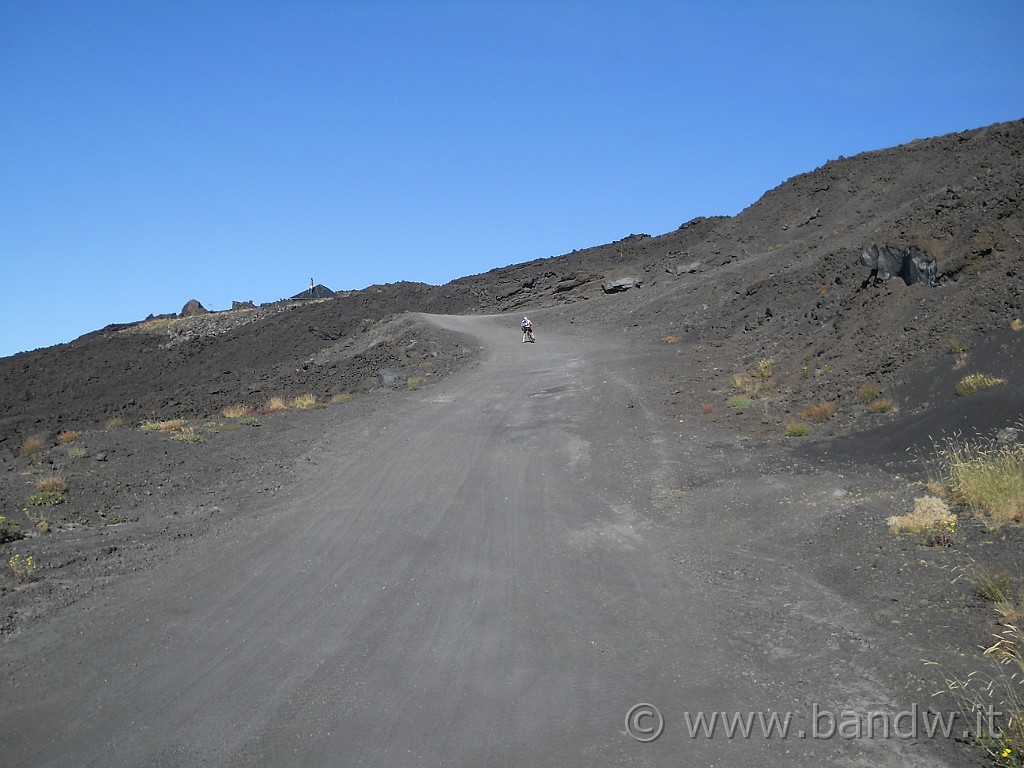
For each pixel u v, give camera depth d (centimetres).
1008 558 770
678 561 947
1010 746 494
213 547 1072
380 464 1567
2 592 911
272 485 1416
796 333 2352
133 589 917
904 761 507
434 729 596
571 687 652
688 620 771
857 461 1264
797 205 6284
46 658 739
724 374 2228
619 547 1020
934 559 813
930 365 1548
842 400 1642
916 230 2019
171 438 1783
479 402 2336
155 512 1259
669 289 5234
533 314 5766
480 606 844
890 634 678
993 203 1892
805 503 1094
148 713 635
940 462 1129
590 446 1606
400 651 738
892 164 6197
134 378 6259
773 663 662
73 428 3109
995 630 645
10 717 637
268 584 925
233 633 788
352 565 988
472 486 1377
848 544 909
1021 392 1233
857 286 2283
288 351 6675
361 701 644
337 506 1273
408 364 3819
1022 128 5556
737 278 4638
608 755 546
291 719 619
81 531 1158
